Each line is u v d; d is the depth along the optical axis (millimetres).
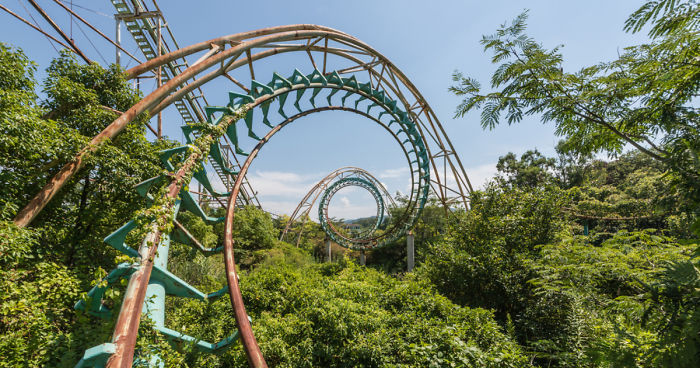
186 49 10078
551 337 7227
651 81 2691
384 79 20594
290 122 11211
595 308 6246
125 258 4129
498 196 12883
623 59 2988
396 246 37656
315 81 13375
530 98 3559
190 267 13219
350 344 7012
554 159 38094
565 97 3252
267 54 12820
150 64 9453
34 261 6543
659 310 2449
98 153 7141
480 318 8039
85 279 6871
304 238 49344
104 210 8102
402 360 6414
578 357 5219
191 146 6734
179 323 7812
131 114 7895
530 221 11125
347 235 44969
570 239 8164
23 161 6230
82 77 8227
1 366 3957
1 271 5008
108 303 4719
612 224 19875
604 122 3096
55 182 6379
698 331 1929
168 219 5062
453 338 6516
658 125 2721
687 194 2070
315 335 7590
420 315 8328
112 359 2473
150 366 3943
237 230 31891
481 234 12211
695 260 2191
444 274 11539
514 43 3531
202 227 20406
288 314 8891
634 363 2711
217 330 7707
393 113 19750
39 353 4254
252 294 10219
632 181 27625
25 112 6008
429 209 36656
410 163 23766
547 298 7672
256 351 2730
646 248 6051
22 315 4629
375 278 14422
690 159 2137
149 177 8336
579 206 21453
